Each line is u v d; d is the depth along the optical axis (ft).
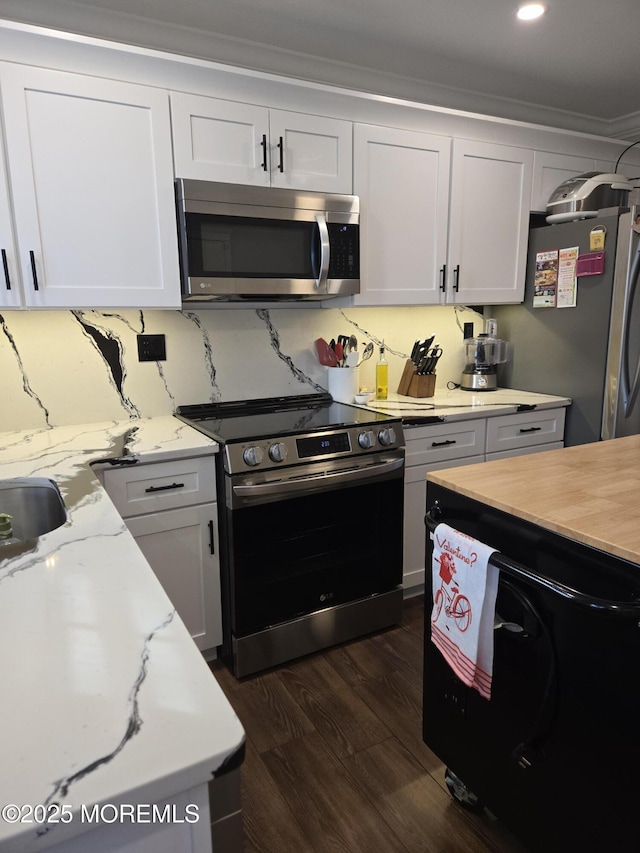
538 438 9.17
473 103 9.62
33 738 1.85
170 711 1.98
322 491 6.94
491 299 9.34
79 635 2.47
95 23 6.76
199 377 8.14
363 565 7.47
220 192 6.72
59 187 5.99
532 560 3.92
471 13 6.93
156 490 6.20
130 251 6.46
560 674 3.76
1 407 6.97
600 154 9.95
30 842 1.55
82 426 7.33
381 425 7.39
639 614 3.06
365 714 6.13
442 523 4.51
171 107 6.40
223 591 6.86
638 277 8.13
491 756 4.47
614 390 8.56
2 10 6.26
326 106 7.32
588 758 3.63
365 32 7.39
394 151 7.98
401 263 8.35
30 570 3.14
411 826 4.80
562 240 9.05
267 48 7.74
